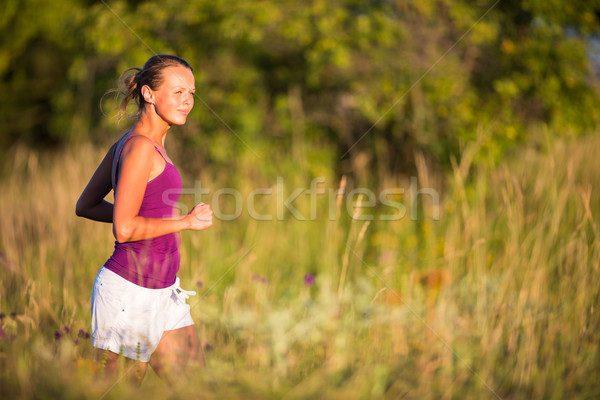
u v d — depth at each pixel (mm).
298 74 21141
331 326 9219
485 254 12219
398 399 7402
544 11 19000
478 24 18922
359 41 19094
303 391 7270
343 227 16328
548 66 19547
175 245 7457
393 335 9000
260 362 8125
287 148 20547
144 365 7234
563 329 9039
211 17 19969
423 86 19312
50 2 35375
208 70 20375
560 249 10875
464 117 18922
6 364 7262
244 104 20375
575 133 18609
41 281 11039
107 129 21484
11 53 36844
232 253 14703
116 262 7113
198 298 11141
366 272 13484
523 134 19016
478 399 7707
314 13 19391
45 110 37188
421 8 19406
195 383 7055
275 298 12422
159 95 7066
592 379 8219
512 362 8617
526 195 13648
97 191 7641
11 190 17484
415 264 13664
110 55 21328
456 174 14258
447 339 9078
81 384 6770
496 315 9883
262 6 19125
